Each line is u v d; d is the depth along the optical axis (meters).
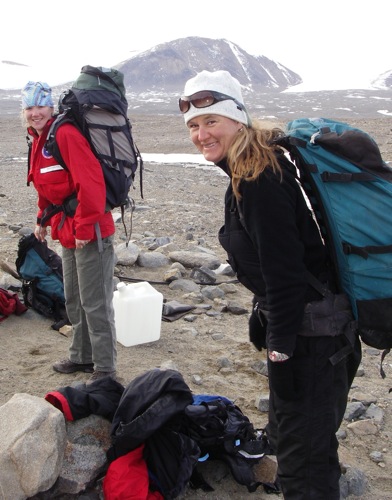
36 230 4.85
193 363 5.39
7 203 12.84
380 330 3.00
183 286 7.19
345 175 2.93
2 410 3.48
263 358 5.55
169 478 3.51
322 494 3.12
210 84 2.98
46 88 4.23
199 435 3.71
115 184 4.18
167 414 3.48
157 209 12.52
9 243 8.55
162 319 6.31
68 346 5.40
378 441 4.54
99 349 4.51
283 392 3.04
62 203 4.36
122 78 4.20
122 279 7.28
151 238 9.35
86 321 4.73
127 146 4.23
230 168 2.95
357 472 4.00
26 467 3.25
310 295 3.04
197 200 14.70
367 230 2.92
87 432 3.64
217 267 7.98
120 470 3.44
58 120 4.02
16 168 20.36
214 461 3.91
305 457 3.11
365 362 5.81
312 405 3.08
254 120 3.11
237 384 5.10
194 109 3.02
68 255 4.61
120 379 4.80
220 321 6.43
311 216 3.06
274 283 2.88
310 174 2.95
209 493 3.71
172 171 20.89
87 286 4.39
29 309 5.98
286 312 2.90
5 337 5.48
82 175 4.00
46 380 4.77
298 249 2.88
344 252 2.96
